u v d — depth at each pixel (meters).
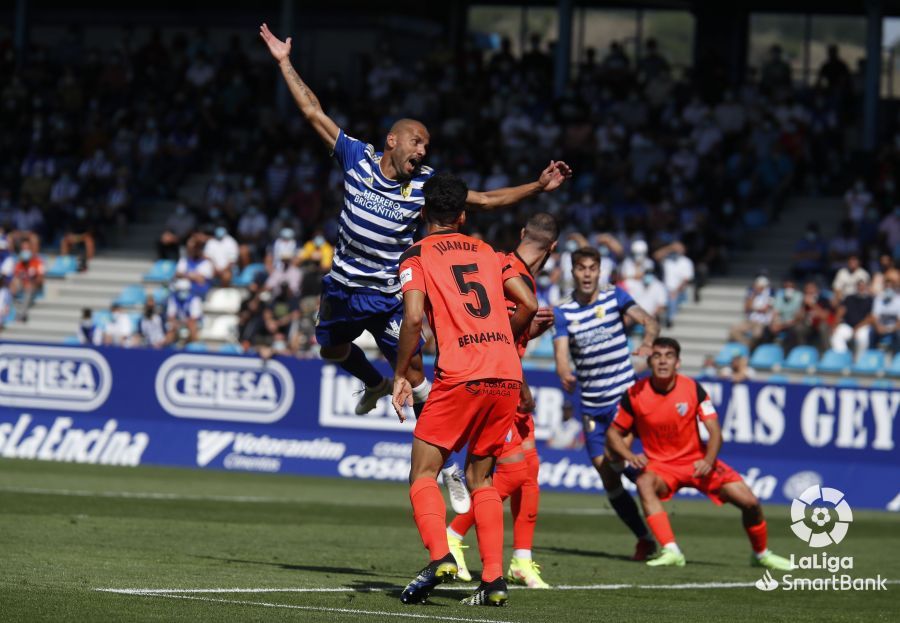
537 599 23.14
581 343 33.19
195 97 98.94
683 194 79.62
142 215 92.50
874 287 68.69
